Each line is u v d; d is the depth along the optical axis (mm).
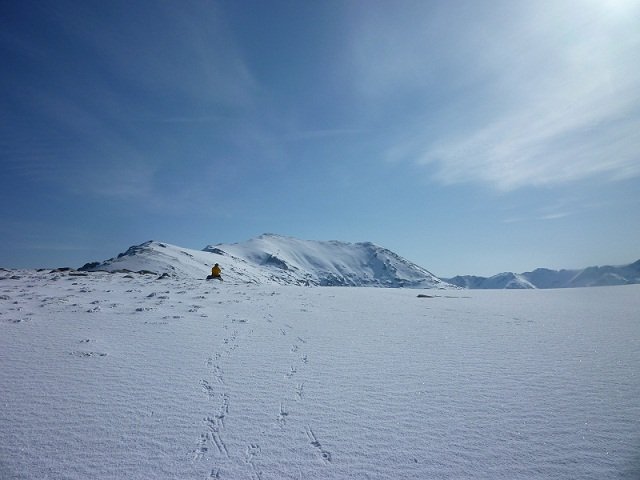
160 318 15914
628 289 33625
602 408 7410
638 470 5465
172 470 5613
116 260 62406
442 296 29062
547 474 5438
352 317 18047
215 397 8117
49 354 10586
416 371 9812
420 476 5449
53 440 6324
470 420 7035
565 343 12570
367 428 6797
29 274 31375
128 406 7602
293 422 7035
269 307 20500
